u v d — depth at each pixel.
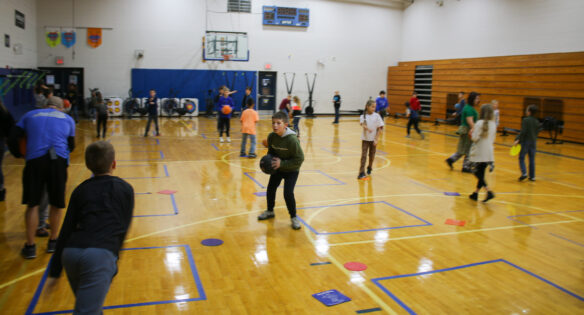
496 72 17.89
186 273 4.04
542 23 16.77
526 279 4.11
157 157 10.17
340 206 6.46
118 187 2.62
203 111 21.84
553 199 7.19
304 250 4.70
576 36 15.55
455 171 9.41
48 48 19.19
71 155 10.09
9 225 5.24
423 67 22.12
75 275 2.44
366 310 3.44
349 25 23.61
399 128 18.75
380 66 24.62
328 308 3.45
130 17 20.08
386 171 9.27
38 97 7.32
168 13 20.58
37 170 4.21
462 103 14.45
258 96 22.67
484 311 3.47
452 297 3.70
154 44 20.56
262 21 21.97
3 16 14.20
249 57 22.08
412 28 23.77
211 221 5.60
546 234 5.42
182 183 7.62
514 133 17.42
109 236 2.49
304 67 23.14
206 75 21.55
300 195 7.06
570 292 3.86
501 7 18.42
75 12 19.33
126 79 20.44
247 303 3.51
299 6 22.45
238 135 14.77
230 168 9.06
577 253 4.80
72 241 2.45
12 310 3.28
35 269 4.04
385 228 5.51
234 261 4.35
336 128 18.06
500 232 5.45
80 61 19.70
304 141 13.87
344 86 24.09
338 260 4.45
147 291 3.65
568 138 15.15
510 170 9.81
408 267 4.31
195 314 3.30
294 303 3.53
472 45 19.91
